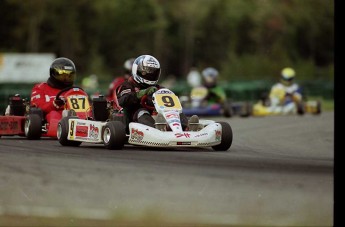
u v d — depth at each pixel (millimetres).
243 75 156625
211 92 77875
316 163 33250
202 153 35344
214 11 187250
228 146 36844
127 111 37375
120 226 21000
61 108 43094
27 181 27297
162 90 36688
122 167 30094
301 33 186875
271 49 164250
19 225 20922
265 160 33719
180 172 29125
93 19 174000
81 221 21531
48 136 43312
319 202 24312
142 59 37656
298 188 26469
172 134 34688
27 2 163125
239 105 79000
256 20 183250
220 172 29328
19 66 140875
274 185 26875
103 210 22859
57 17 166750
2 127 44844
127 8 178375
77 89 43094
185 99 76562
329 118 75562
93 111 38406
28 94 90062
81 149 36594
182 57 189000
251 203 24141
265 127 59688
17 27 164250
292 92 85500
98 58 162875
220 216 22375
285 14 184875
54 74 43938
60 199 24297
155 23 180875
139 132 34938
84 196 24969
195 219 21953
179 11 187375
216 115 78438
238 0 186875
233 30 185125
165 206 23547
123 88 37562
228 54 176750
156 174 28625
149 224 21297
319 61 190000
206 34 188000
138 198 24594
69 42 167875
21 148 37219
